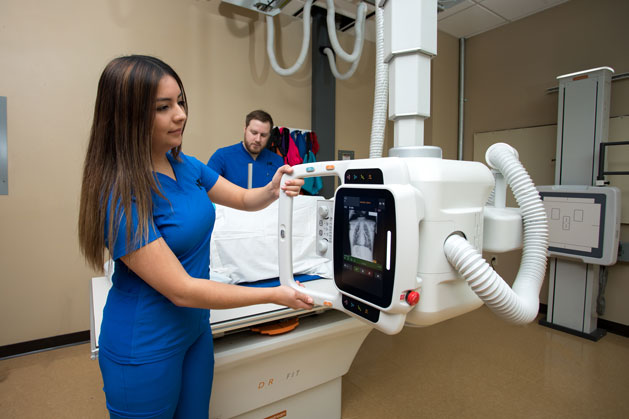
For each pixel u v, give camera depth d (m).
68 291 2.42
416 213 0.69
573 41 3.04
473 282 0.73
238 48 2.93
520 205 0.92
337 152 3.54
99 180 0.71
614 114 2.81
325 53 3.21
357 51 2.66
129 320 0.78
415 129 0.93
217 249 1.43
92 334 1.06
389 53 0.93
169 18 2.63
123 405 0.79
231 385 1.26
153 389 0.79
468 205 0.82
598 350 2.49
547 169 3.25
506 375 2.16
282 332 1.31
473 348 2.51
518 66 3.44
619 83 2.77
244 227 1.48
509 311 0.75
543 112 3.27
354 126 3.65
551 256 2.87
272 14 2.69
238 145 2.29
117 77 0.69
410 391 1.99
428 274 0.75
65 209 2.38
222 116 2.89
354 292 0.80
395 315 0.71
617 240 2.51
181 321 0.84
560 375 2.16
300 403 1.52
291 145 2.97
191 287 0.71
